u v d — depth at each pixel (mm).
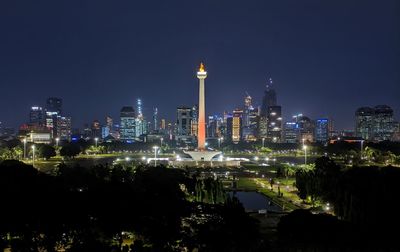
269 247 145750
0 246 139375
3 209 149625
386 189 192250
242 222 156875
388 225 161000
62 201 161500
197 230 151750
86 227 148000
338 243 143250
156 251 139750
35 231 144625
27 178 189625
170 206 175375
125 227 152500
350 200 181750
